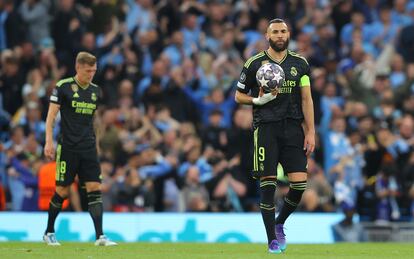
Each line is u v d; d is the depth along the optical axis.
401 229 57.78
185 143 62.75
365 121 67.31
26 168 59.16
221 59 72.94
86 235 53.28
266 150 34.09
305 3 80.31
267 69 33.53
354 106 68.75
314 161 63.97
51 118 38.75
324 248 39.97
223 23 77.38
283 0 80.25
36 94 66.06
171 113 68.94
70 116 38.97
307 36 75.56
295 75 34.28
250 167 64.38
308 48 75.50
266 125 34.25
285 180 58.72
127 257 31.66
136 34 75.19
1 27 73.62
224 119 69.94
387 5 84.31
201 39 75.50
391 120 70.50
